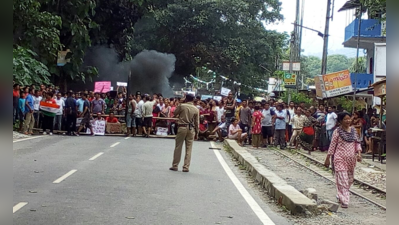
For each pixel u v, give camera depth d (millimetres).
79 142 19250
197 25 38312
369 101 29359
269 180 10672
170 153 16875
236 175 12938
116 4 32781
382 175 14820
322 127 21891
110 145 18594
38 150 16172
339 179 10047
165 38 39750
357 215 9266
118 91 30719
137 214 8078
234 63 39906
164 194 9875
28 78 23312
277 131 22000
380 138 18438
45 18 24719
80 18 28578
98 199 9102
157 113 24188
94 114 23734
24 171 11875
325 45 28625
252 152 20375
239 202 9508
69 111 22500
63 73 29234
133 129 23500
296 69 32719
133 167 13234
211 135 23438
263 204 9477
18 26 24359
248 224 7785
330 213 9117
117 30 34312
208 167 14164
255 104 23047
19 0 23391
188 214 8266
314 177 14203
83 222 7402
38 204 8477
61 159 14180
